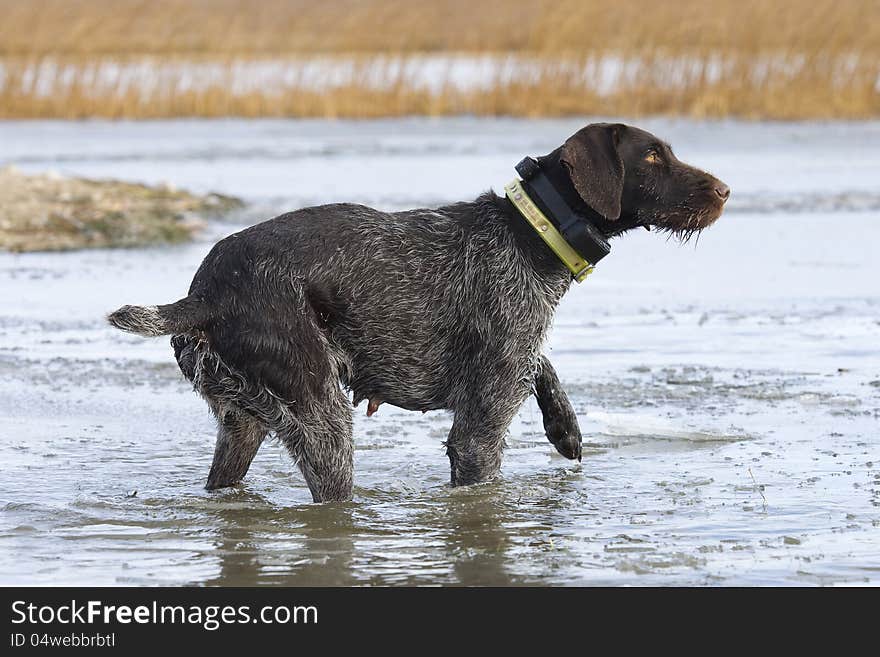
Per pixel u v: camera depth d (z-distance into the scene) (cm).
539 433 1316
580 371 1509
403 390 1066
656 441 1245
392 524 1012
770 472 1129
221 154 3397
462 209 1081
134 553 954
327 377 1012
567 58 4119
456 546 959
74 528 1010
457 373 1067
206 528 1009
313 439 1011
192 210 2572
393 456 1220
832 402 1354
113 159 3306
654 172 1080
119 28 4503
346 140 3638
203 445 1263
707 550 933
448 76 4475
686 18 4141
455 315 1055
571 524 1004
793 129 3784
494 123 3956
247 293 995
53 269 2161
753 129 3784
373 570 914
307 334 1002
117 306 1859
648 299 1908
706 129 3784
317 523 1014
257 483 1145
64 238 2405
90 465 1189
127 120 4134
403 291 1038
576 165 1041
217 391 1020
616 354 1588
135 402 1406
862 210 2595
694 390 1413
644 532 980
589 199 1040
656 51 4091
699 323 1745
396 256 1040
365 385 1067
